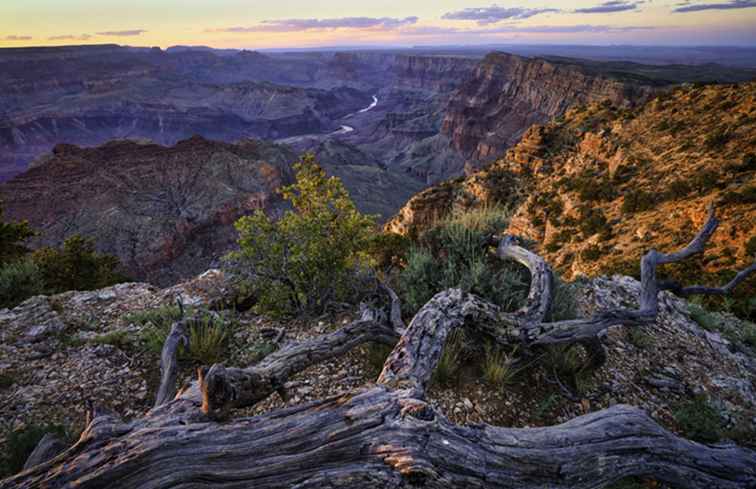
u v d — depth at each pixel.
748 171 22.41
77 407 4.70
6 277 9.25
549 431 2.84
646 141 36.75
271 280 6.72
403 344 3.57
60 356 5.76
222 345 5.73
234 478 2.37
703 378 5.35
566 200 36.22
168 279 141.50
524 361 4.50
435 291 5.75
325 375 4.70
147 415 2.69
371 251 8.70
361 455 2.46
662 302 7.74
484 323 4.20
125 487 2.23
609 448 2.80
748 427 4.42
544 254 29.98
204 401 2.79
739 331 7.79
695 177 24.94
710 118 33.84
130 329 6.45
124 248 141.38
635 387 4.80
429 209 57.97
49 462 2.29
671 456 2.93
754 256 14.41
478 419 3.90
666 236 20.20
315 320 6.51
